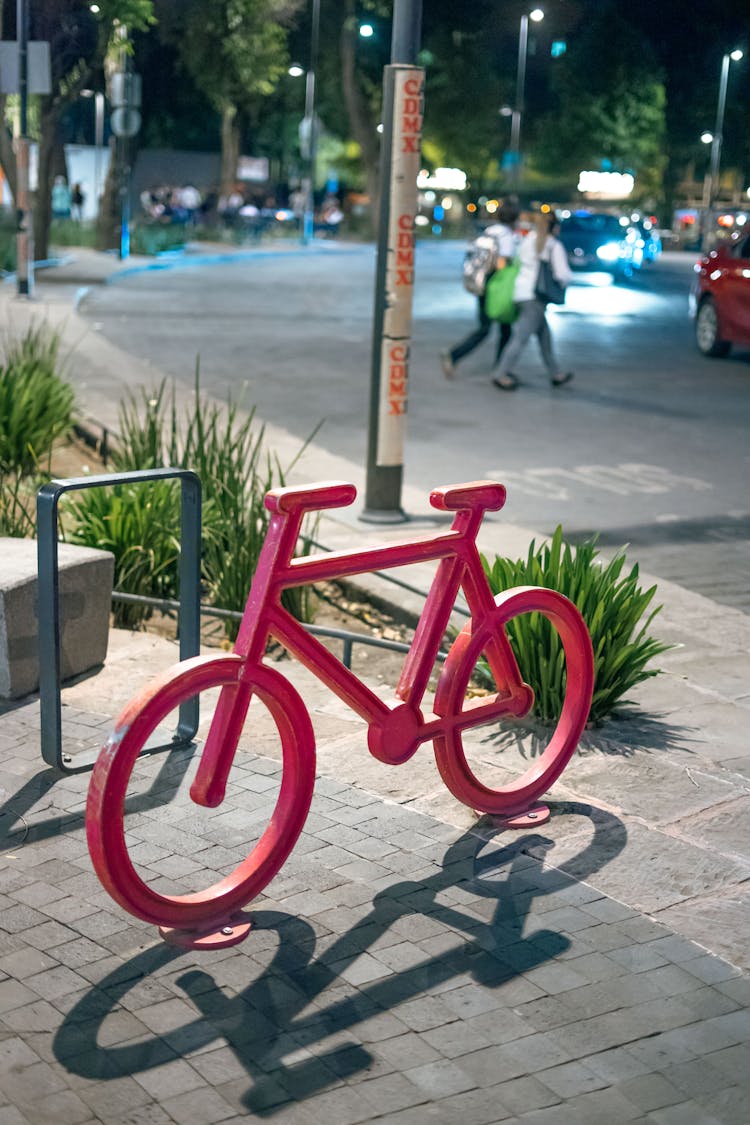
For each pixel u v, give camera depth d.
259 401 13.50
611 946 3.60
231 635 6.49
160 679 3.39
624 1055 3.14
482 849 4.13
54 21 28.70
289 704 3.64
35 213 31.06
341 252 47.72
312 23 52.72
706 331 18.42
